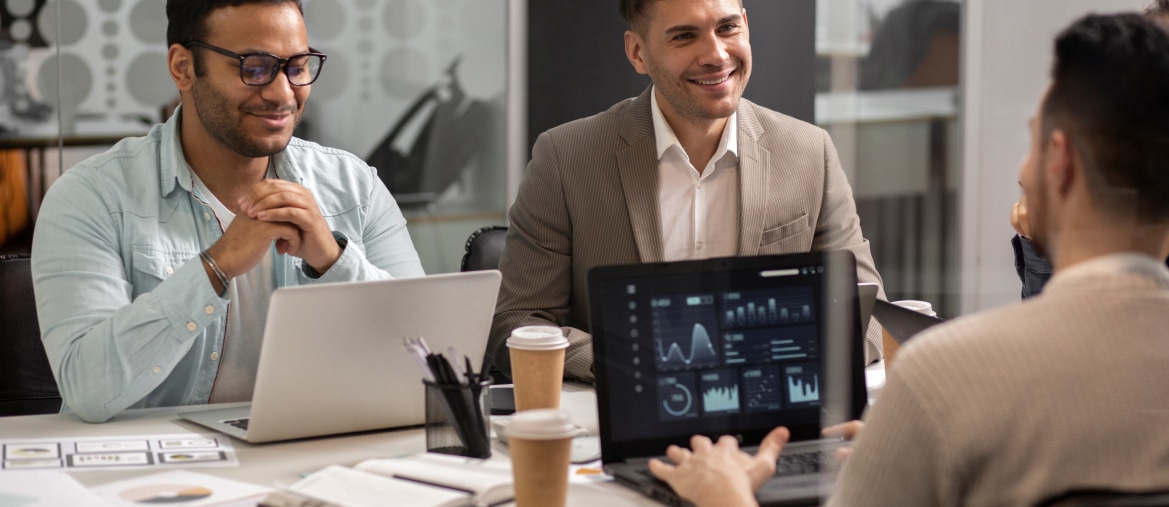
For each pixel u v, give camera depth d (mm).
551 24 3805
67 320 1669
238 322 1855
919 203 1290
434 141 3820
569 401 1674
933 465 847
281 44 1804
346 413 1493
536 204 2123
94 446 1438
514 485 1163
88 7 3414
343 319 1413
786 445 1347
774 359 1372
